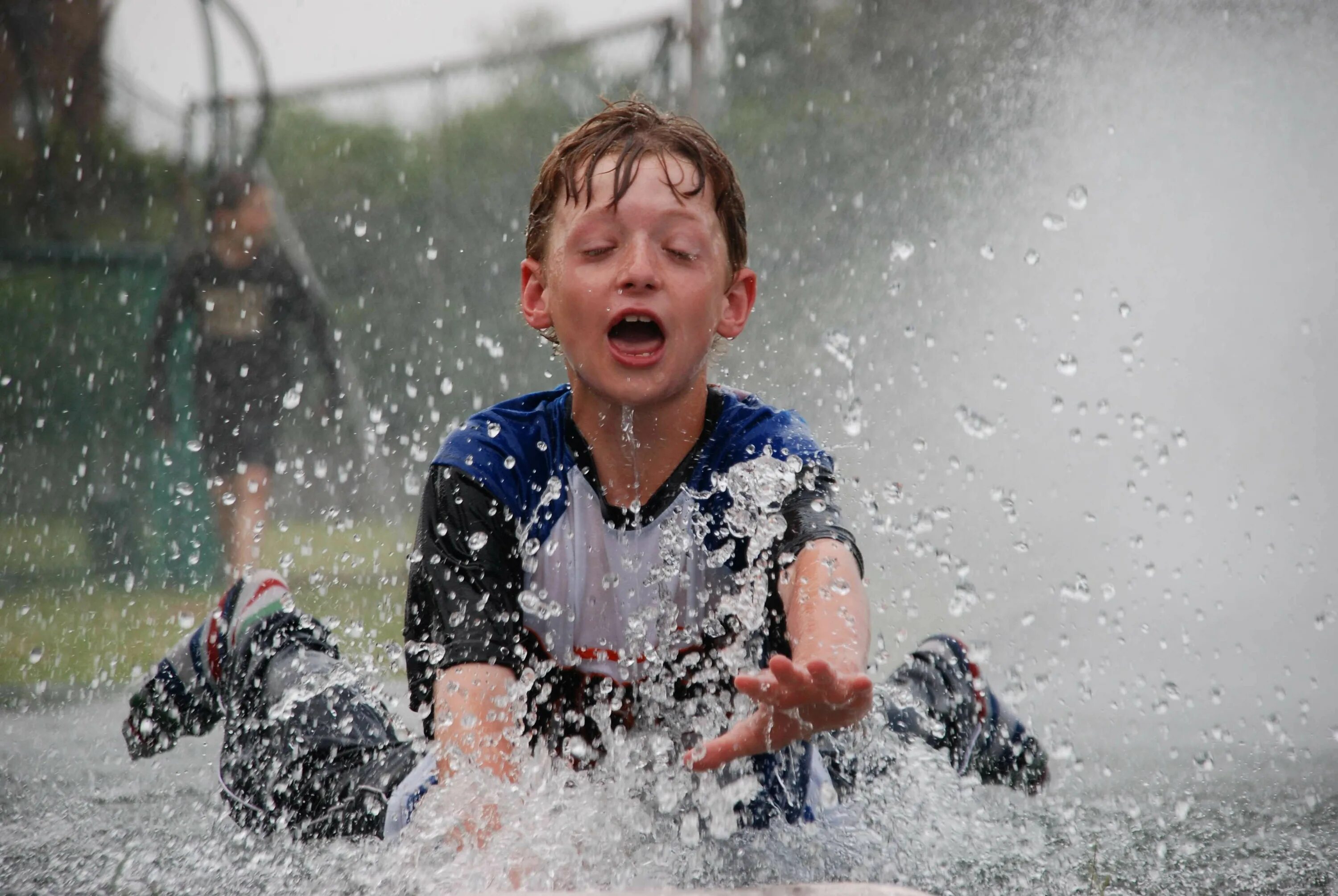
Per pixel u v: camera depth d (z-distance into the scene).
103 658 10.85
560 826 4.73
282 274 18.61
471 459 5.41
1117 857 4.99
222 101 20.80
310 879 4.65
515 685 5.28
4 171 20.55
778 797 5.02
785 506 5.35
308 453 18.08
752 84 21.48
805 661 4.59
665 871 4.52
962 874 4.73
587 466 5.42
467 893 3.92
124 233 20.50
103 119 20.91
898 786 5.61
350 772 5.60
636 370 5.07
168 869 4.82
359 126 22.19
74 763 7.23
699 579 5.36
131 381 18.50
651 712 5.37
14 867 4.86
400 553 13.84
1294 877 4.72
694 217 5.11
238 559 14.80
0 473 17.36
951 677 6.11
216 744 7.80
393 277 21.12
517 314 20.84
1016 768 6.21
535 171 21.91
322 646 6.36
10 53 20.61
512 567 5.39
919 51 21.45
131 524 16.17
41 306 18.86
